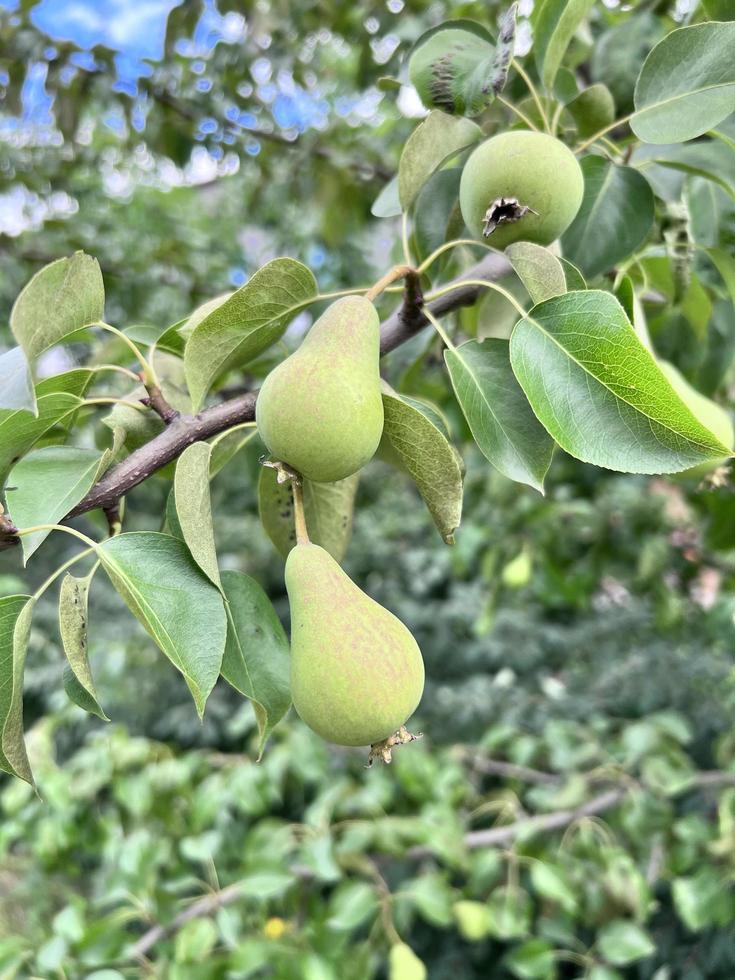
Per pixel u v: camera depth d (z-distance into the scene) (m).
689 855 0.73
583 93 0.35
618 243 0.33
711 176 0.34
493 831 0.77
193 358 0.26
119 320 0.94
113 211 1.11
